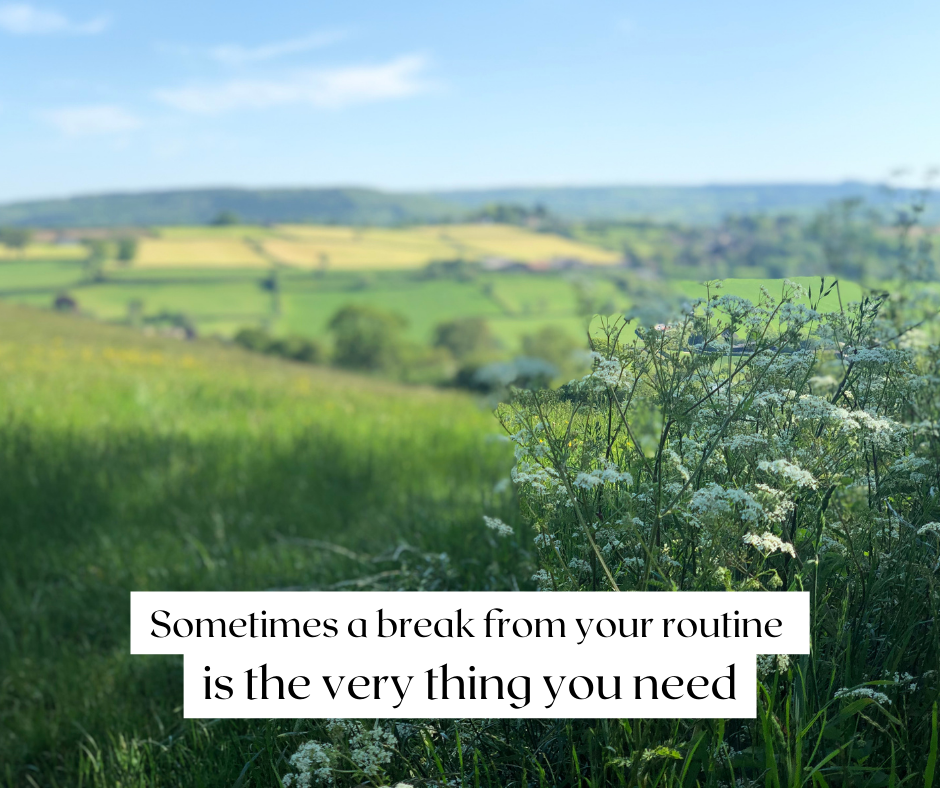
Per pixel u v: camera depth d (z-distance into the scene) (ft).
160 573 14.94
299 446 25.67
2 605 13.92
